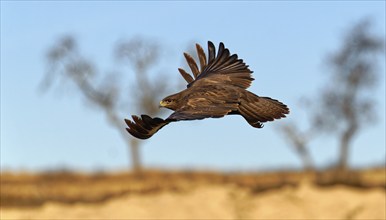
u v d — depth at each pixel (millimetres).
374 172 156750
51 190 143000
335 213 117688
